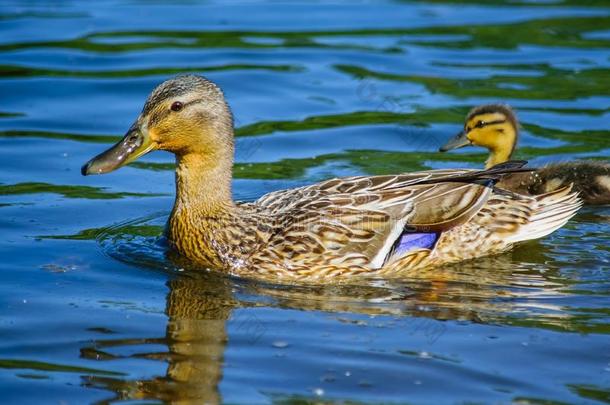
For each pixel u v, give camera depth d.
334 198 13.22
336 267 12.84
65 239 13.78
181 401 9.67
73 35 22.34
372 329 11.20
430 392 9.87
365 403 9.66
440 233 13.24
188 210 13.23
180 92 13.00
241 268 12.95
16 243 13.55
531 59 21.12
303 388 9.91
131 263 13.08
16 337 10.91
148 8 24.41
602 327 11.25
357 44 22.09
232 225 13.12
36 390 9.85
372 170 16.50
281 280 12.79
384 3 24.89
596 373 10.25
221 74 20.34
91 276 12.59
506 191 13.86
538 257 13.48
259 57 21.31
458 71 20.55
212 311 11.66
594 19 23.47
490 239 13.46
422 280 12.81
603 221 14.86
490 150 16.81
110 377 10.09
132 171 16.67
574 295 12.19
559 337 10.99
